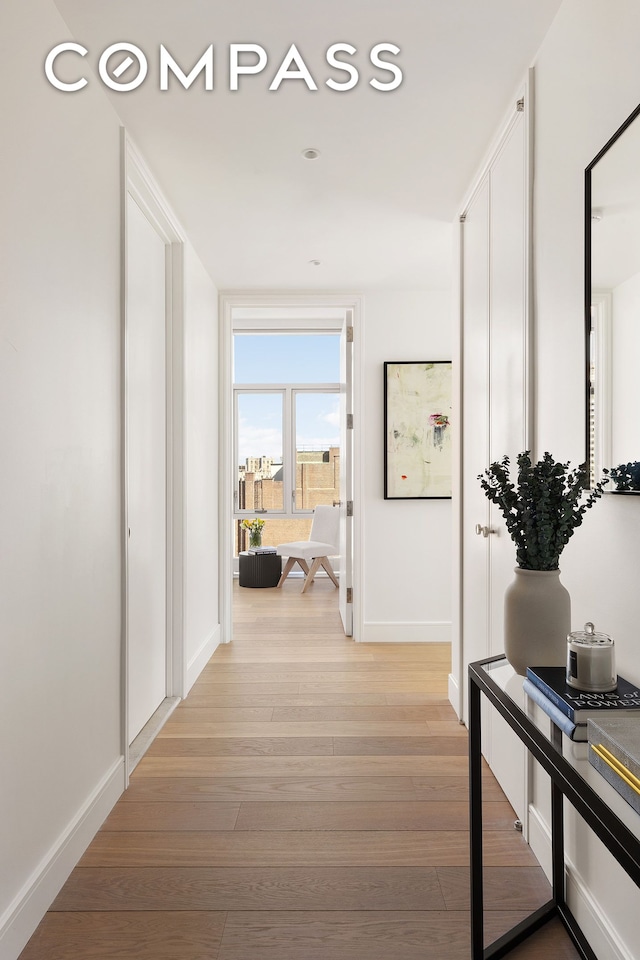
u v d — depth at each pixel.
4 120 1.46
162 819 2.13
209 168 2.64
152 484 3.04
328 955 1.53
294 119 2.28
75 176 1.87
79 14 1.77
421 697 3.33
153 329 3.06
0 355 1.44
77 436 1.89
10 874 1.49
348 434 4.69
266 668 3.83
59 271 1.76
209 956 1.52
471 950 1.51
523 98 2.06
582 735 1.15
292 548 6.41
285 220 3.21
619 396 1.35
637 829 0.85
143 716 2.90
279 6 1.75
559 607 1.47
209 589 4.11
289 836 2.03
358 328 4.48
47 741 1.69
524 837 2.03
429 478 4.47
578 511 1.45
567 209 1.72
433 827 2.09
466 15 1.78
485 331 2.64
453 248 3.23
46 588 1.68
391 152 2.53
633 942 1.34
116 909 1.68
